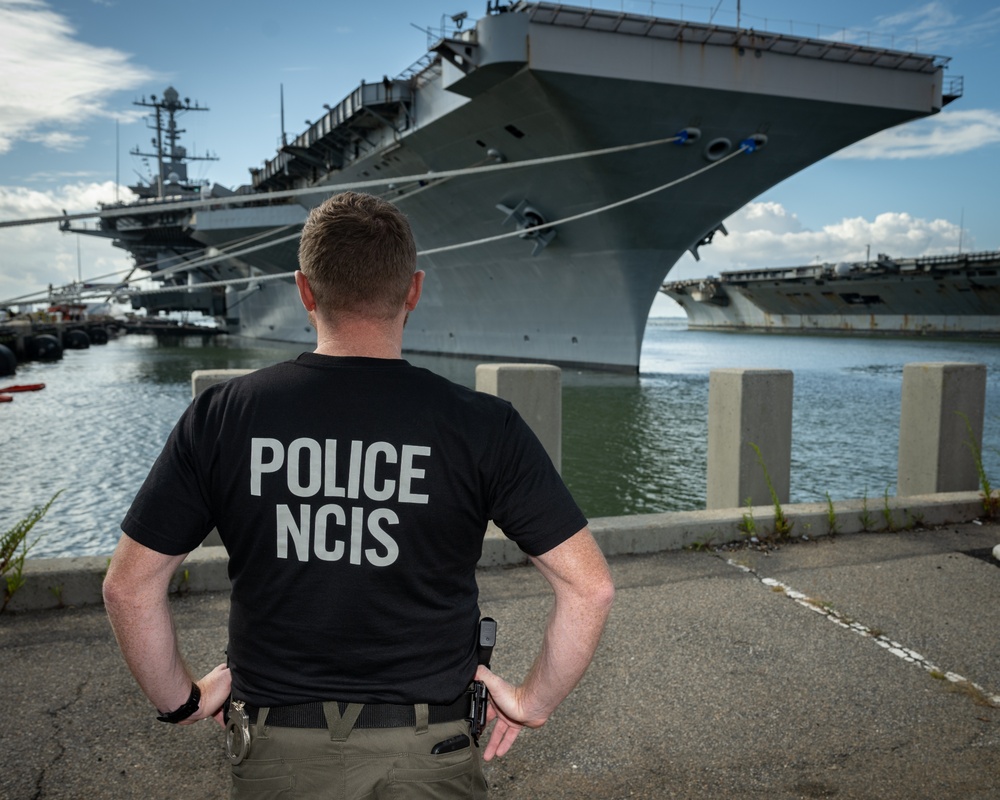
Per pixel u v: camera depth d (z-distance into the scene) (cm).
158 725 274
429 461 124
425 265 3127
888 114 1847
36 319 5622
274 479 123
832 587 415
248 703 126
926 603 391
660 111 1741
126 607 123
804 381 2673
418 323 3688
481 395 133
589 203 2136
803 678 312
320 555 122
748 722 279
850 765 253
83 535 980
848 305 6900
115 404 2194
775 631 358
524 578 427
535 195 2211
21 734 267
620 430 1650
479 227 2555
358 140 2508
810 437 1570
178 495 125
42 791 236
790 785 243
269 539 124
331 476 123
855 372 3039
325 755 122
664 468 1282
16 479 1269
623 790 241
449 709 127
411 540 123
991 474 1220
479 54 1589
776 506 502
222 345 5738
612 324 2608
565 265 2534
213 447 125
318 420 124
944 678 312
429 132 2088
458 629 129
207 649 330
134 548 123
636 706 291
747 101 1741
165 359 4153
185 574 394
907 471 628
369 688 123
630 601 395
